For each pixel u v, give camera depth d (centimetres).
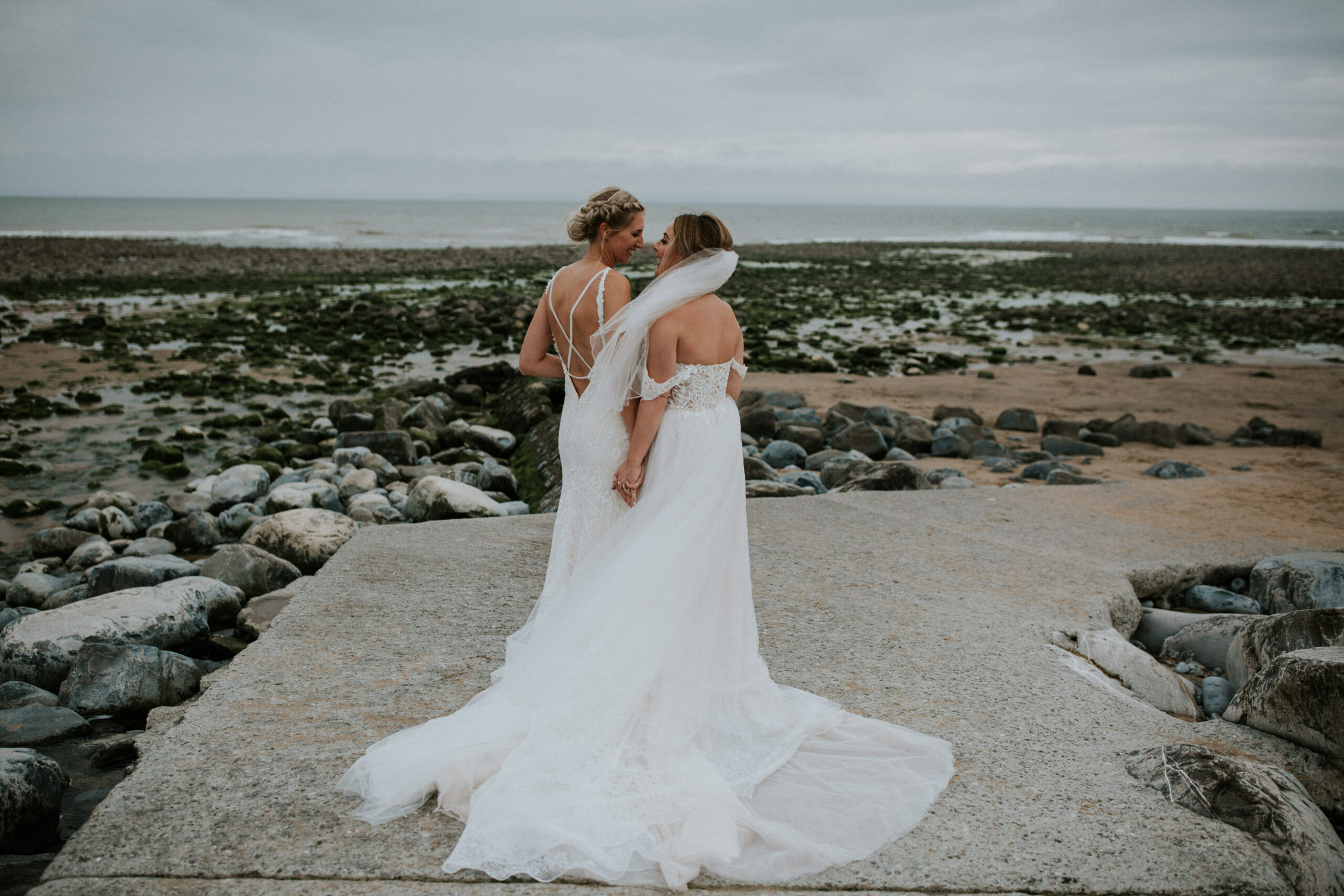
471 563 476
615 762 262
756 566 481
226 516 743
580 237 308
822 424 1147
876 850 239
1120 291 3594
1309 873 233
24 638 432
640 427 293
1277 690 306
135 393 1362
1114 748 297
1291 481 725
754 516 588
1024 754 291
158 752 277
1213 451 1083
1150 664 376
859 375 1650
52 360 1606
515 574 459
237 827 240
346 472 867
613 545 300
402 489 823
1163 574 505
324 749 281
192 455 1028
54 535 696
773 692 304
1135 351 2045
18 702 399
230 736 288
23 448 1012
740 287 3381
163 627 459
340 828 242
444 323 2192
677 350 288
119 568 568
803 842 237
